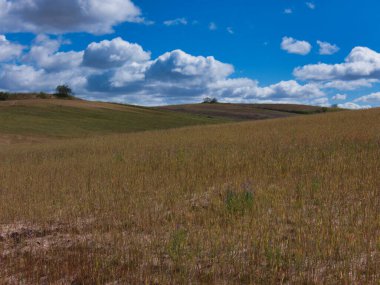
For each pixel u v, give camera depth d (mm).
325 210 7258
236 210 7512
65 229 7664
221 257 5520
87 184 11547
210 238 6176
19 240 7238
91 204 9102
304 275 4910
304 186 8984
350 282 4633
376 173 9734
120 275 5348
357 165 10773
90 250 6355
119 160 15945
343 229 6168
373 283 4586
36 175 14102
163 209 8312
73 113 73562
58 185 11773
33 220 8297
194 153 15742
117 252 6059
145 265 5562
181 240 5953
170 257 5738
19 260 6180
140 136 32406
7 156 24391
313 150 14266
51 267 5809
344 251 5422
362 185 8742
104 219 7926
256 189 9078
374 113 36188
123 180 11641
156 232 6902
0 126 54344
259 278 4926
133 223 7633
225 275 5090
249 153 14609
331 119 33594
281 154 13641
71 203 9367
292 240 6023
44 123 60469
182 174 11562
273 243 5805
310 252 5469
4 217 8688
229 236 6230
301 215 7004
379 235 5879
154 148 20062
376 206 7266
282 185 9305
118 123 68438
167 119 81250
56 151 24547
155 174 12133
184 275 5105
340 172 10211
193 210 8070
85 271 5512
